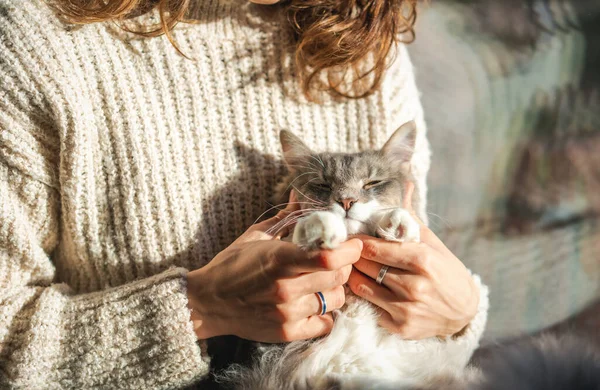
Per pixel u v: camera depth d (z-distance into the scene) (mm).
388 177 679
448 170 1036
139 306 573
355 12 640
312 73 650
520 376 594
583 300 951
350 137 695
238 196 655
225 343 654
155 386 566
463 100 1052
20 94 578
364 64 671
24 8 585
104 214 621
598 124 1075
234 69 646
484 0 1103
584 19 1104
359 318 610
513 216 1040
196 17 640
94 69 603
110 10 580
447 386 588
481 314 664
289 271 537
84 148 595
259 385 589
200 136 635
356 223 640
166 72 624
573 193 1044
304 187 666
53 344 568
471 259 992
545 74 1089
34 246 599
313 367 584
